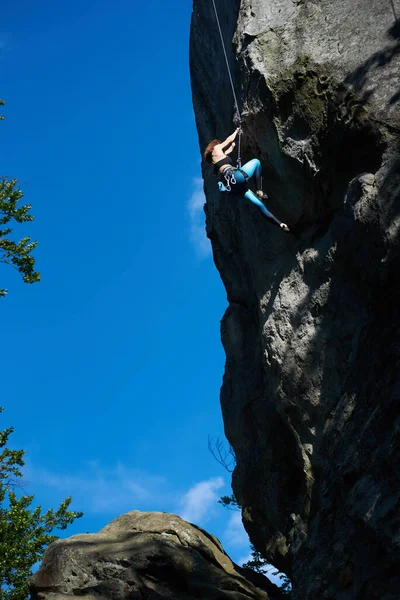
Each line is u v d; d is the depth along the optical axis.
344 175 10.78
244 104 11.44
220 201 14.42
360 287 10.39
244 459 13.31
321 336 11.00
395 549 8.59
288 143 11.02
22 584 15.35
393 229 9.47
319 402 10.91
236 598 11.84
